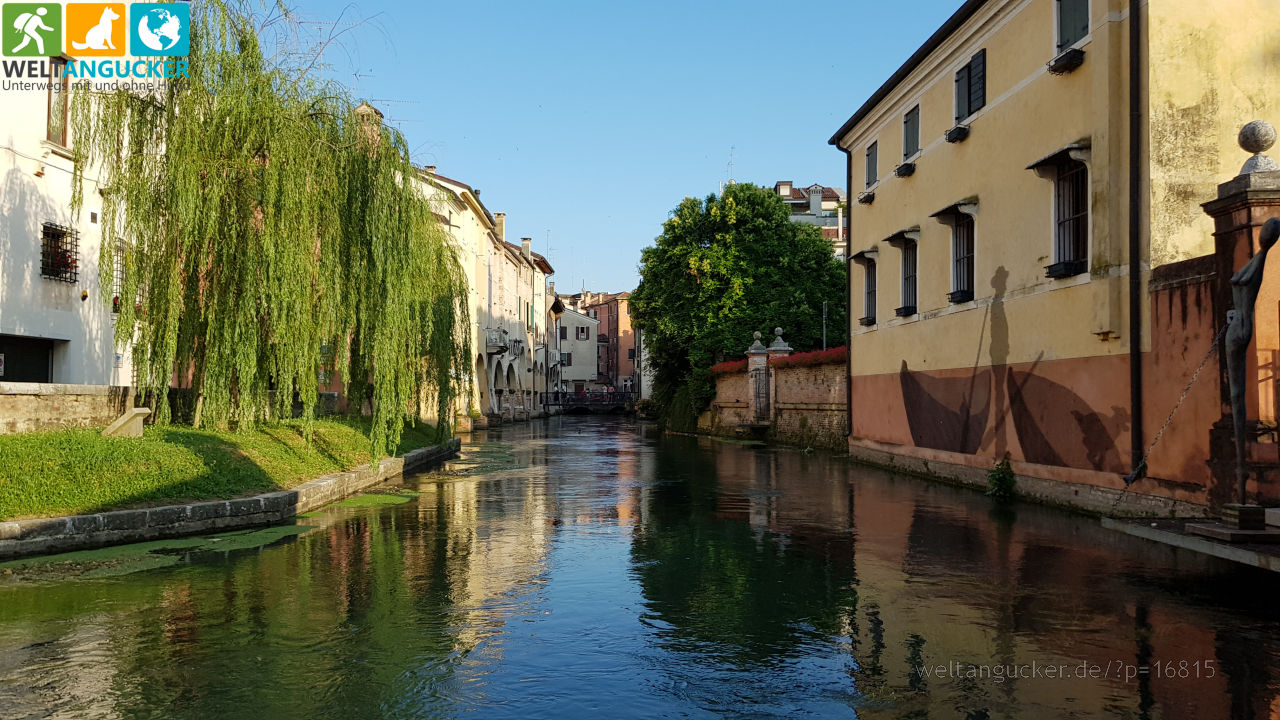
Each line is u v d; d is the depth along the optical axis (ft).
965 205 50.67
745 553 29.17
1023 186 44.62
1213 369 29.99
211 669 16.56
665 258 131.75
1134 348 35.06
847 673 16.28
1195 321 31.14
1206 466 30.48
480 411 155.43
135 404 43.47
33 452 31.99
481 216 149.48
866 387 71.51
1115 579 24.47
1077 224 40.22
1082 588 23.30
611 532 34.12
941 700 14.76
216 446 40.73
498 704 14.70
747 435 113.29
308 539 32.32
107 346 56.65
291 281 42.01
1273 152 35.17
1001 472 45.98
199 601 22.17
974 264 50.60
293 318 43.01
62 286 52.29
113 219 39.32
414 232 50.93
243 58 41.52
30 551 28.17
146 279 40.29
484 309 157.17
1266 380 27.09
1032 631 19.06
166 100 39.73
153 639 18.66
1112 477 36.88
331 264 45.09
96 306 55.47
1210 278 30.27
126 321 39.17
